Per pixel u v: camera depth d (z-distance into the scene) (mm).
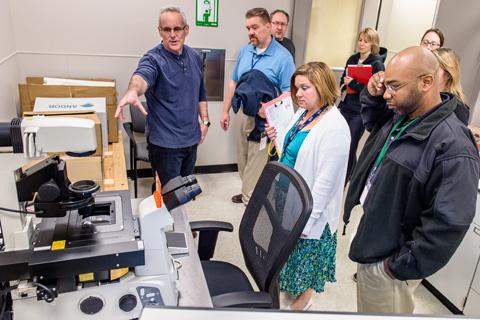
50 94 2811
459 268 2189
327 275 1975
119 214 1218
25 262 991
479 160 1285
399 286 1499
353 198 1708
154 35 3445
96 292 1058
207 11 3498
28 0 3055
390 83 1329
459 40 3035
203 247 1792
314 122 1830
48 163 1080
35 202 1061
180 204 1138
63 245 1041
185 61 2502
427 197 1306
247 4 3590
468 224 1227
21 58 3188
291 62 2898
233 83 3213
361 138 3672
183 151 2654
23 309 1017
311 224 1767
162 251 1101
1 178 1002
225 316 522
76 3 3174
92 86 2857
